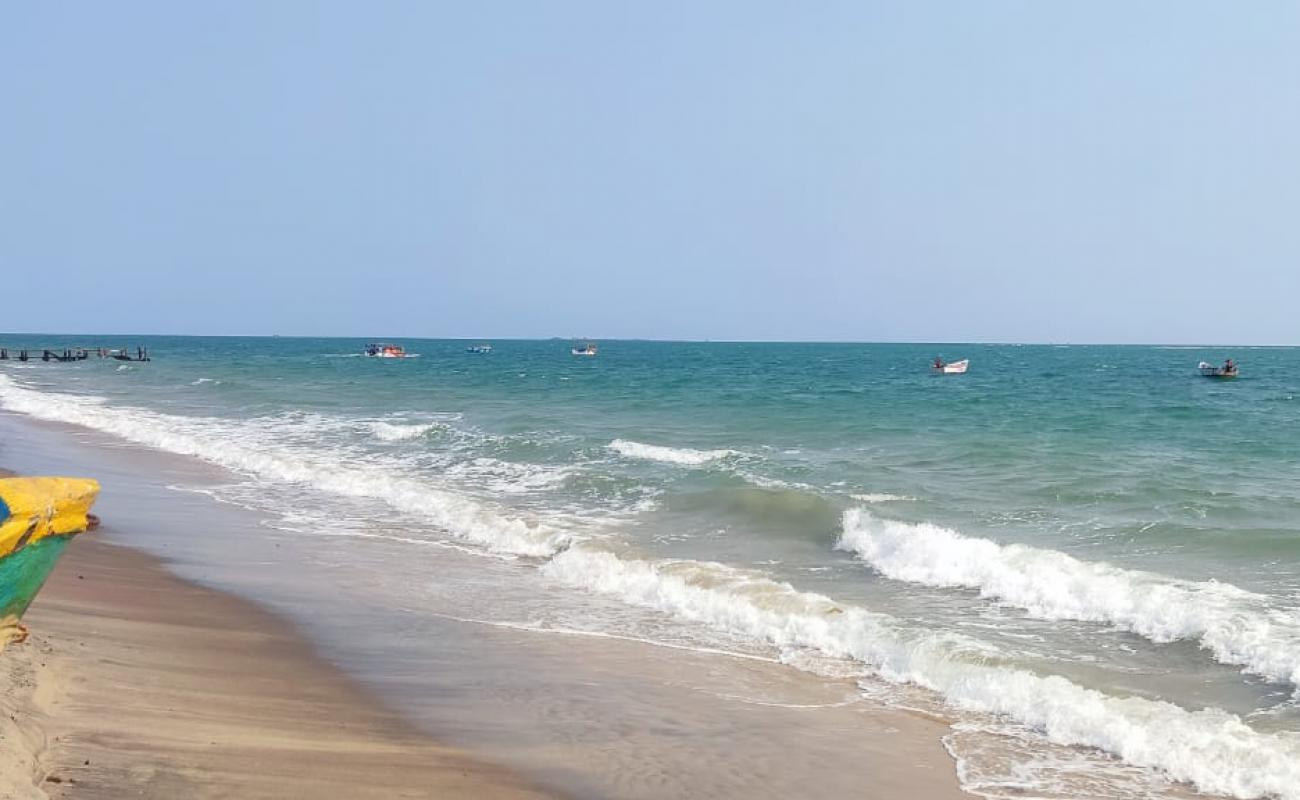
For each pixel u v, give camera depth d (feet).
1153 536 49.24
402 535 52.19
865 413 128.36
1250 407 143.13
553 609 38.34
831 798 22.39
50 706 22.94
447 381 211.00
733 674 30.96
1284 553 45.11
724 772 23.61
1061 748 25.43
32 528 22.40
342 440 92.43
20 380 199.62
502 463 76.38
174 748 21.88
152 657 28.68
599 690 29.22
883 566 44.65
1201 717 26.50
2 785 17.90
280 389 176.35
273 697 26.78
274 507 59.52
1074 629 35.04
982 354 608.19
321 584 41.24
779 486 62.59
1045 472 72.79
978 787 23.13
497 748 24.53
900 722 27.09
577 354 464.65
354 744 23.91
